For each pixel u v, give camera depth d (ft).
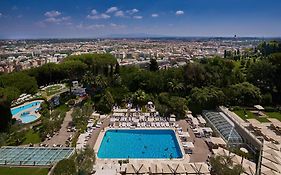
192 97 326.24
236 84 347.36
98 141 237.86
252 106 322.34
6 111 252.62
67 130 262.26
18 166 187.11
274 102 334.44
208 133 252.62
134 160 201.98
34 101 377.50
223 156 177.17
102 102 325.83
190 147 220.23
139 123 281.33
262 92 349.20
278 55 353.31
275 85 347.36
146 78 386.32
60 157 198.18
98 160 201.98
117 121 290.35
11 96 315.37
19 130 251.39
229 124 257.14
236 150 210.79
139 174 174.81
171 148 233.76
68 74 467.52
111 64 465.06
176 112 305.12
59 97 373.81
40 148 215.10
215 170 169.89
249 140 225.56
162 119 295.28
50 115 273.95
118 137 257.75
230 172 160.35
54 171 161.89
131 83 391.65
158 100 343.87
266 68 350.43
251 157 205.67
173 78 379.35
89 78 369.30
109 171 175.22
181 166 179.01
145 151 227.81
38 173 177.58
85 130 261.65
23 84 382.01
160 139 253.65
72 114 283.79
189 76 367.86
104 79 375.25
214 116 284.00
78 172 167.02
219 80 366.43
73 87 424.87
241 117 283.38
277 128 246.47
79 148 215.31
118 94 354.33
